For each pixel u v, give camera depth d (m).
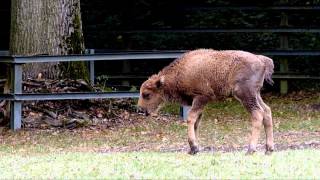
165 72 19.58
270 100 33.53
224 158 18.06
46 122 26.02
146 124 26.53
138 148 22.05
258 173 16.00
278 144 22.22
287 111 30.03
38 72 28.28
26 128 25.55
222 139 23.50
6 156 20.31
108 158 18.70
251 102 18.56
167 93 19.56
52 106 27.23
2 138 24.17
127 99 29.08
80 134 24.72
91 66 30.39
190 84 19.00
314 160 17.62
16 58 25.27
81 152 21.16
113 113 27.59
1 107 26.55
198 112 19.03
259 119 18.61
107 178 15.69
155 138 23.88
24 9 28.30
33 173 16.70
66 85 28.00
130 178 15.65
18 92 25.41
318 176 15.69
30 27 28.23
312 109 30.59
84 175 16.19
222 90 18.75
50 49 28.28
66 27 28.55
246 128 25.91
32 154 20.88
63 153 20.81
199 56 19.11
